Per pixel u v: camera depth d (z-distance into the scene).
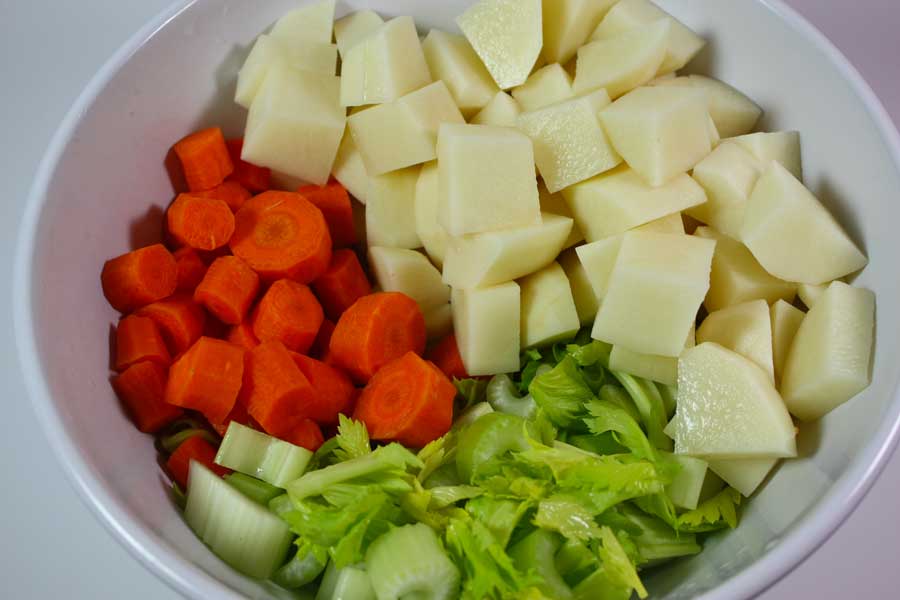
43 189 0.31
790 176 0.31
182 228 0.33
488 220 0.31
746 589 0.26
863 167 0.31
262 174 0.35
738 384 0.29
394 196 0.34
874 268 0.30
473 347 0.32
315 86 0.34
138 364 0.31
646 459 0.29
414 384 0.32
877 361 0.29
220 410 0.31
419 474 0.30
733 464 0.30
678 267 0.30
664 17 0.34
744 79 0.34
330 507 0.29
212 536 0.29
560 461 0.29
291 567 0.30
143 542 0.27
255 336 0.33
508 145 0.31
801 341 0.30
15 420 0.38
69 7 0.42
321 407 0.32
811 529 0.27
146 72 0.33
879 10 0.41
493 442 0.30
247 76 0.35
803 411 0.30
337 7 0.36
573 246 0.34
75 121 0.32
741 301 0.31
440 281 0.34
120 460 0.30
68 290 0.31
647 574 0.30
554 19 0.34
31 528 0.37
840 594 0.36
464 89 0.34
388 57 0.33
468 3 0.36
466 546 0.28
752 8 0.33
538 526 0.29
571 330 0.32
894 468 0.38
